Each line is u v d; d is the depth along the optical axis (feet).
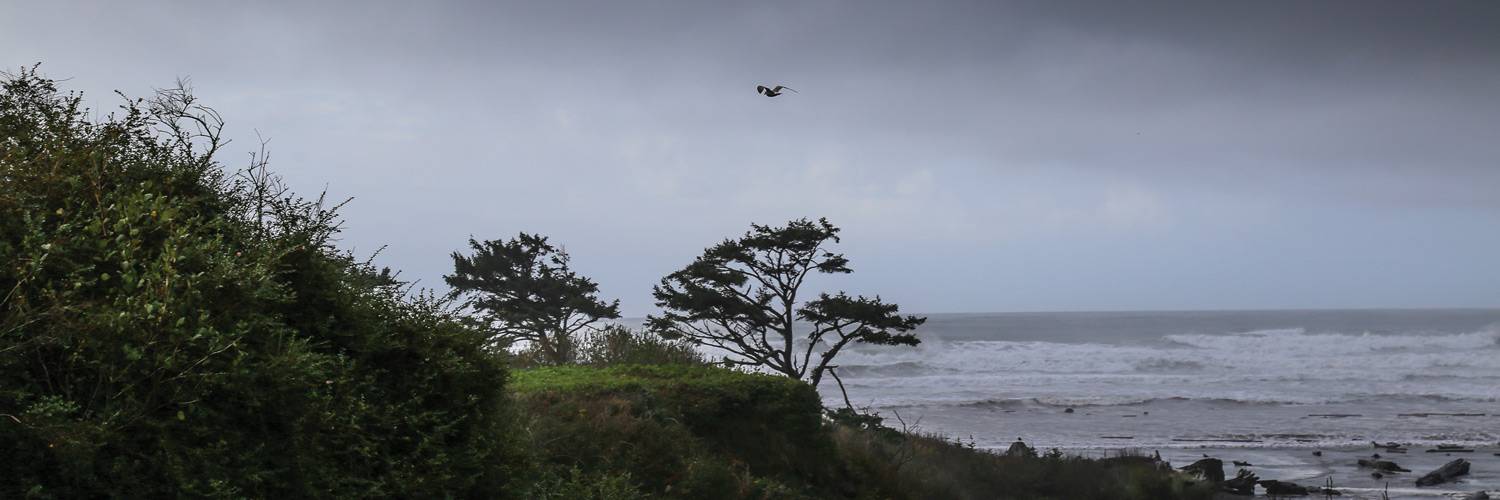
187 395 15.24
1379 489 101.60
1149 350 312.29
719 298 101.76
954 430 154.20
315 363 17.81
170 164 19.98
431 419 21.68
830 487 44.27
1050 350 312.09
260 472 16.49
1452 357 277.23
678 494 34.14
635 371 46.32
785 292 104.53
